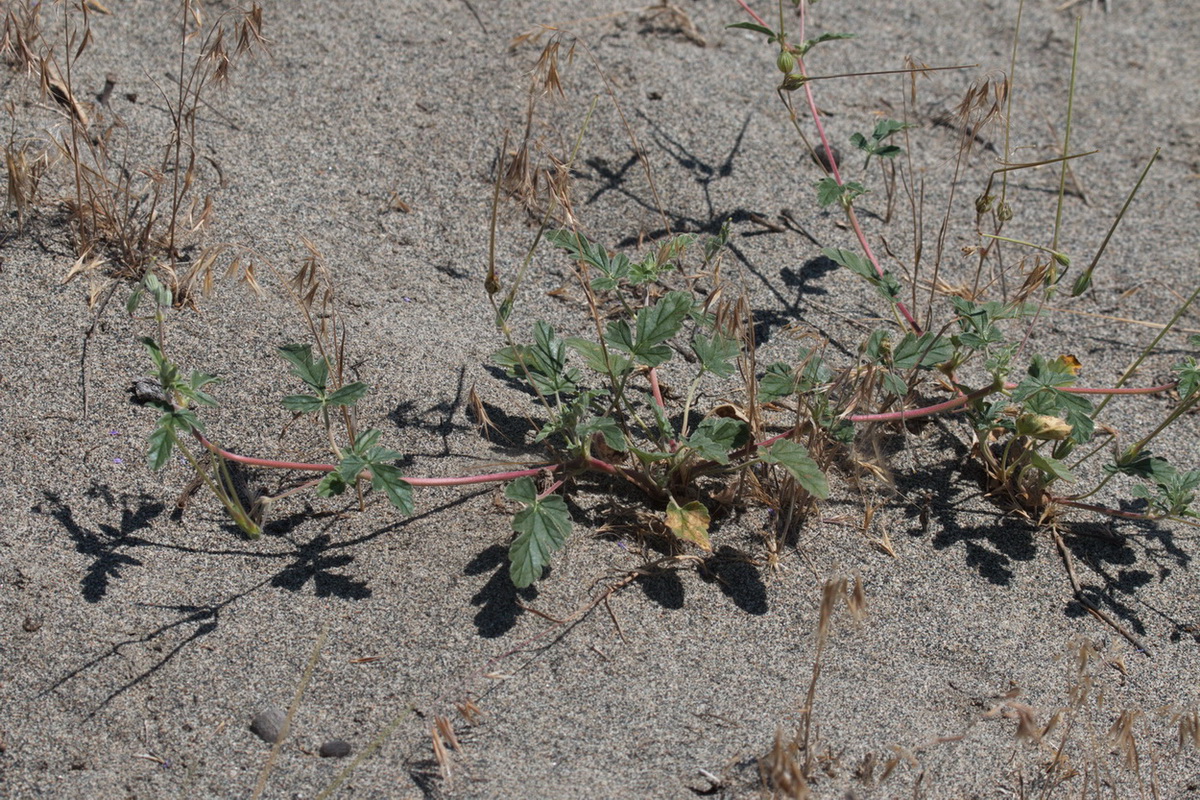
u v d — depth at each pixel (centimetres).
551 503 107
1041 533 114
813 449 111
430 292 120
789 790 98
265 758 102
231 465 111
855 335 122
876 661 108
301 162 125
